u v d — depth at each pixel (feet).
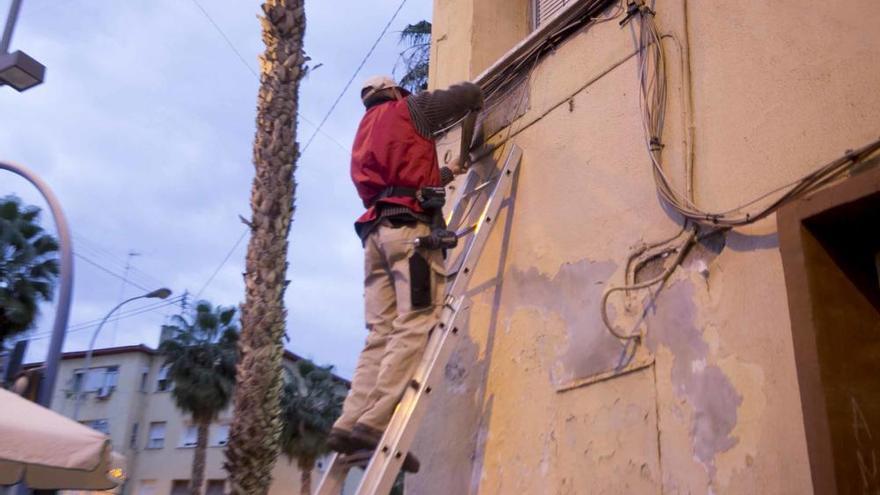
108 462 19.77
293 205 25.58
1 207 77.15
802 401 8.80
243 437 23.15
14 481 22.81
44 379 22.93
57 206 24.77
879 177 8.71
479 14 19.15
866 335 9.11
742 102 11.27
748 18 11.56
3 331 73.00
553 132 15.07
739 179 10.96
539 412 13.43
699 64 12.17
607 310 12.59
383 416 11.98
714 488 10.04
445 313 12.94
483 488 14.14
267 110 25.80
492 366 14.96
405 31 43.27
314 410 96.48
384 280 13.43
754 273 10.36
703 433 10.41
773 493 9.34
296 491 114.62
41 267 76.02
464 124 16.35
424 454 15.92
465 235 16.57
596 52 14.47
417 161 13.24
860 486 8.30
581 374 12.74
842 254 9.48
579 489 12.09
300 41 26.81
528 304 14.51
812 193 9.71
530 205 15.19
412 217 12.89
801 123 10.34
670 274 11.57
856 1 10.08
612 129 13.58
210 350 96.32
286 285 24.95
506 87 16.81
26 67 25.41
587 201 13.74
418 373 12.28
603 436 11.95
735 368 10.25
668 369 11.21
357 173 13.64
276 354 24.07
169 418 125.29
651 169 12.48
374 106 14.06
